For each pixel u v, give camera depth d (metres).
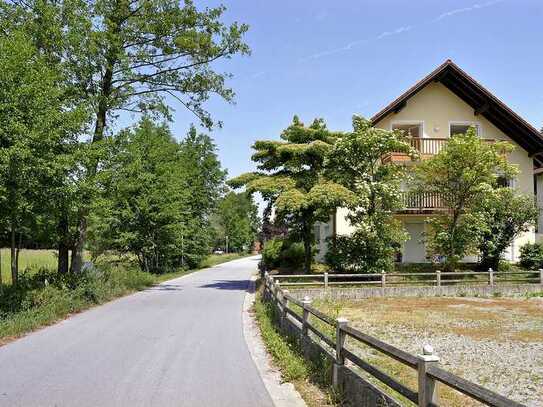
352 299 18.53
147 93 21.20
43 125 12.34
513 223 23.30
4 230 13.80
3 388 6.59
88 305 15.23
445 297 19.25
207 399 6.20
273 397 6.31
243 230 81.00
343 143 20.42
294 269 25.39
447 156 20.77
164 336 10.44
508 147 21.62
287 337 9.51
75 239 18.30
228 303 16.36
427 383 4.14
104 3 18.62
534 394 7.16
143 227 28.38
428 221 22.75
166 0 19.75
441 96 27.69
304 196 19.14
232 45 21.16
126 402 6.04
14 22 15.62
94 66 18.33
